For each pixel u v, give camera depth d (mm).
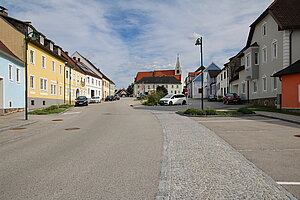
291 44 22516
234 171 5375
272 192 4207
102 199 4020
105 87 79875
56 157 6871
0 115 19750
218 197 4012
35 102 26609
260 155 6891
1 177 5180
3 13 26906
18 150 7914
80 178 5051
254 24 28953
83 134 11047
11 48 24141
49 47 31656
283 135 10086
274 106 24469
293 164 6000
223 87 48500
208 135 10008
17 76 22922
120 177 5094
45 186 4617
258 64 28625
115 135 10547
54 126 14234
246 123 14039
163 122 14867
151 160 6410
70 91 40875
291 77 19984
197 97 71750
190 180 4832
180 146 8016
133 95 130125
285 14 23562
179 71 134375
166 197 4043
